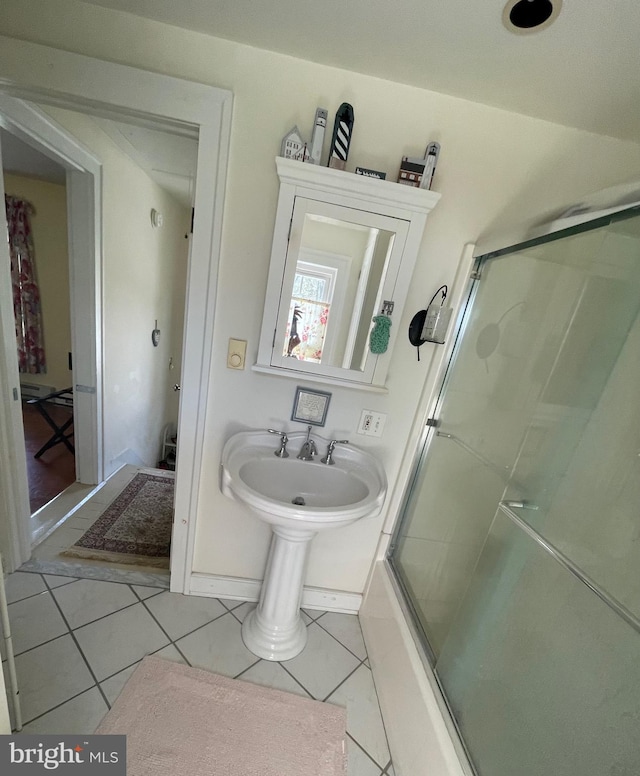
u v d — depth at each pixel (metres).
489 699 1.03
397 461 1.47
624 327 0.92
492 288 1.27
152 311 3.01
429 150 1.13
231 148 1.11
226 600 1.60
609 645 0.84
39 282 3.76
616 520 0.89
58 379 4.04
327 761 1.09
